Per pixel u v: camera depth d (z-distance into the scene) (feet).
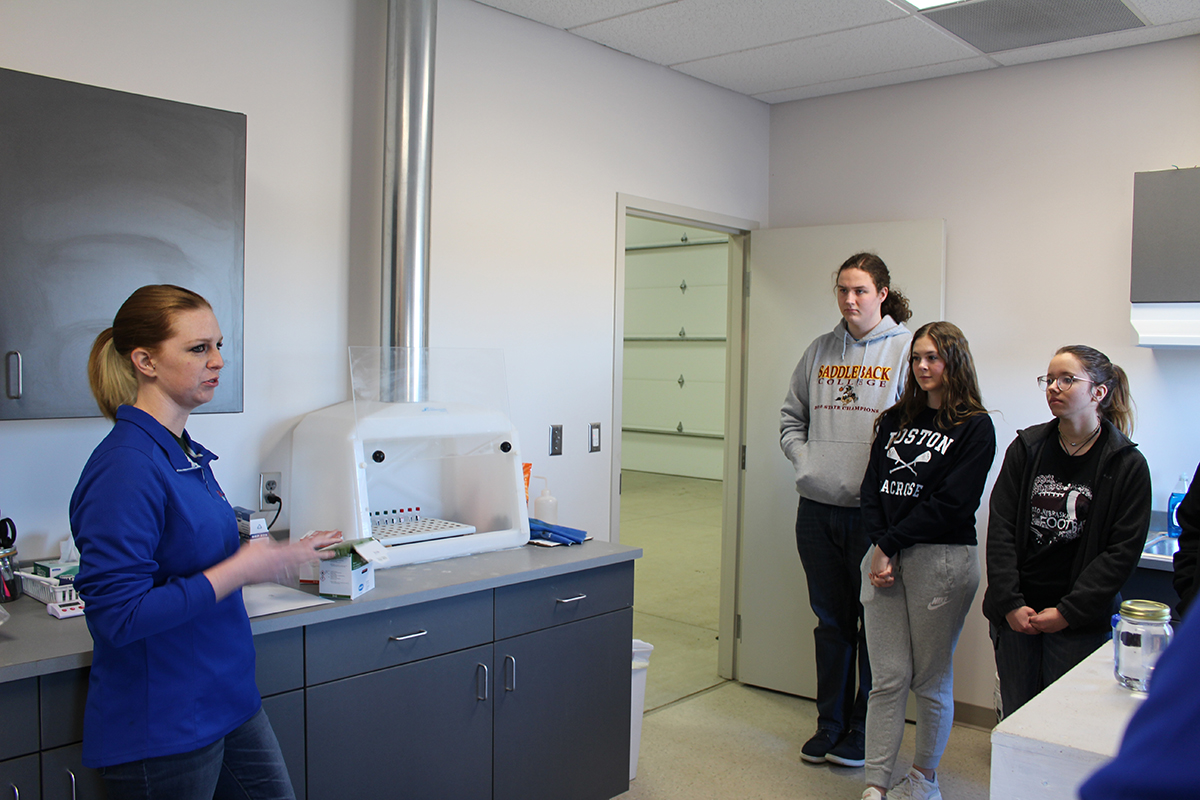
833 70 11.00
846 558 9.48
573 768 7.86
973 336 10.98
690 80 11.43
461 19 8.89
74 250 5.90
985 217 10.87
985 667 10.64
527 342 9.69
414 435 7.57
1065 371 7.36
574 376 10.21
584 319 10.30
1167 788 1.57
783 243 11.65
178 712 4.69
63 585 5.71
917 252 10.89
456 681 6.91
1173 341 8.86
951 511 7.66
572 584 7.75
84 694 5.07
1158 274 9.06
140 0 6.87
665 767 9.49
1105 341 10.09
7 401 5.69
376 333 8.49
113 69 6.75
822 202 12.25
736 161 12.23
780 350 11.65
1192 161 9.60
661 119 11.08
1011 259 10.69
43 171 5.75
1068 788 4.27
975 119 10.94
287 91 7.76
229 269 6.63
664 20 9.45
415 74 7.93
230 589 4.72
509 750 7.32
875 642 8.27
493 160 9.26
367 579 6.50
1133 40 9.66
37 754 4.91
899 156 11.54
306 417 7.79
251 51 7.52
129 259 6.14
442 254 8.86
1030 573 7.67
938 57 10.40
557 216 9.93
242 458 7.61
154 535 4.58
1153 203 9.06
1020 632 7.55
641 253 33.58
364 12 8.27
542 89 9.69
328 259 8.10
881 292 9.45
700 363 32.22
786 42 10.05
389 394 7.95
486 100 9.16
